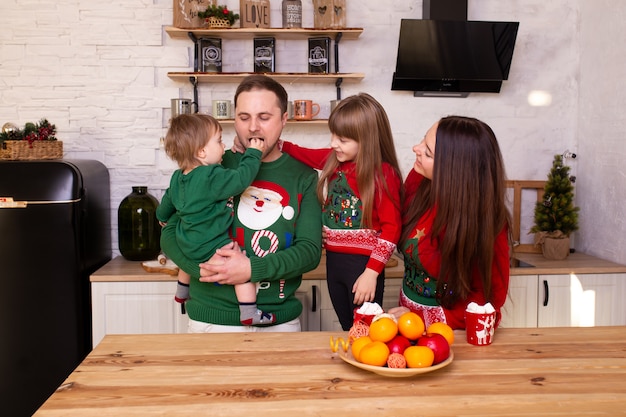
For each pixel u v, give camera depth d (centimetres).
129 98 313
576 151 331
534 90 329
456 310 165
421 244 171
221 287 173
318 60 302
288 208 178
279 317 178
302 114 294
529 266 289
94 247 283
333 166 199
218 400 110
